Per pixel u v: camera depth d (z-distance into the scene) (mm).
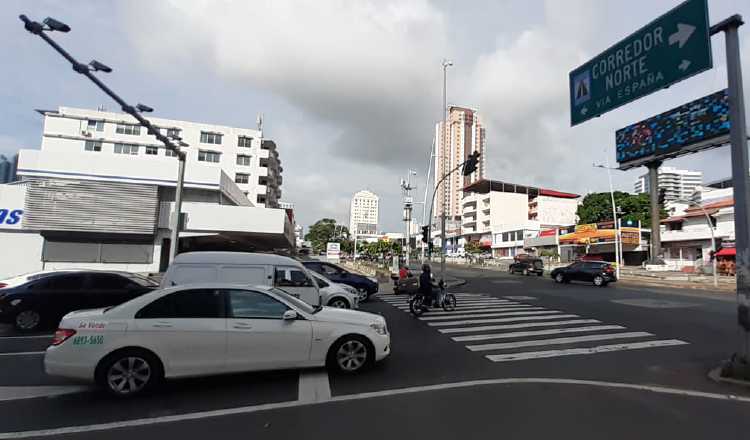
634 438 3904
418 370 6277
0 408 4758
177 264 9398
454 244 94562
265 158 61406
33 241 21578
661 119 40438
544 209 81500
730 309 13516
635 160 43312
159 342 5195
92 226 21719
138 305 5367
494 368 6418
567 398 5020
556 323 10664
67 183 21531
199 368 5289
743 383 5508
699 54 5801
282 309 5812
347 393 5195
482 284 25109
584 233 49281
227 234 25391
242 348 5445
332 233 97562
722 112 34781
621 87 6984
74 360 5004
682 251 43812
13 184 21703
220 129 58906
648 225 52969
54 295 9727
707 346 7992
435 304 12656
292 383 5582
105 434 4039
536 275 34406
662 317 11633
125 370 5125
